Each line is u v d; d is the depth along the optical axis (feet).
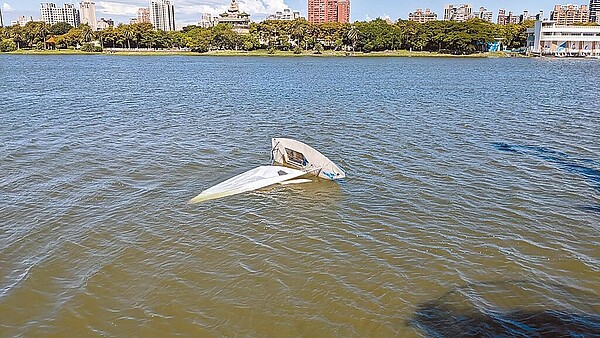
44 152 109.60
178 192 84.12
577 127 144.25
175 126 143.23
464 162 103.09
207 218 73.00
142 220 71.92
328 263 59.47
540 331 47.42
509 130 138.82
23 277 56.29
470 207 77.46
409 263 59.57
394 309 50.62
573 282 55.67
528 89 256.11
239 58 619.67
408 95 225.15
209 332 47.21
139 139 124.36
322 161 90.53
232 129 139.03
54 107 182.50
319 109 177.37
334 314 49.80
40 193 82.74
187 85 271.90
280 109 177.58
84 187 85.97
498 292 53.62
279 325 48.14
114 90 245.04
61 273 57.36
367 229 69.31
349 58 626.23
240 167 100.12
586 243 65.10
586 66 489.67
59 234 67.05
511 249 63.26
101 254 61.67
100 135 128.98
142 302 51.78
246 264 59.26
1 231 67.87
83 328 47.91
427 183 88.94
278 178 88.94
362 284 54.95
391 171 96.37
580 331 47.44
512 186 87.56
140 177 92.22
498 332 47.26
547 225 70.74
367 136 129.08
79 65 465.47
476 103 196.75
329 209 76.59
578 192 84.94
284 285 54.70
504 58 650.84
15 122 148.56
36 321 48.88
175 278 56.13
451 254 61.82
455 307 51.01
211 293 53.26
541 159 106.32
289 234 67.56
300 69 415.03
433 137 127.95
